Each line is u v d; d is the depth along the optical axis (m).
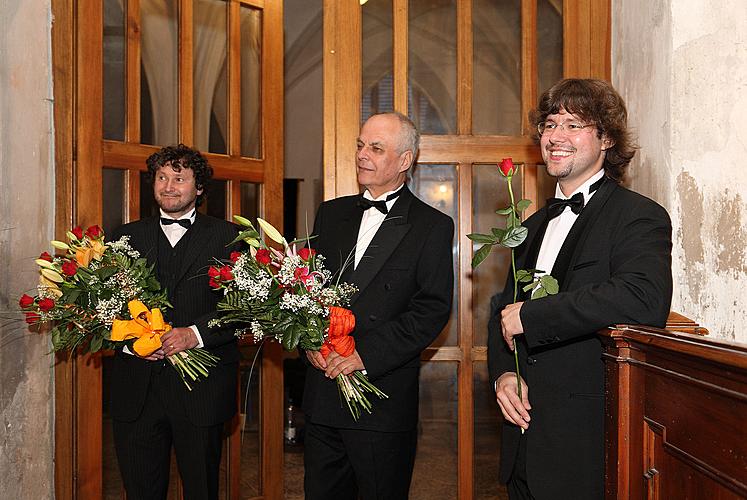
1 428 2.71
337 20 3.66
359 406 2.60
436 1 3.62
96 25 3.11
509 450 2.09
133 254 2.67
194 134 3.49
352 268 2.75
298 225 9.30
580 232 2.03
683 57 2.90
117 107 3.22
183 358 2.70
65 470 3.03
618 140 2.11
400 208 2.78
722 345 1.29
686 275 2.92
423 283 2.66
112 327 2.53
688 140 2.89
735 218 2.71
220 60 3.60
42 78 2.95
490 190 3.60
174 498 3.42
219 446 2.92
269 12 3.77
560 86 2.13
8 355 2.74
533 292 1.95
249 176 3.67
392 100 3.63
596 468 1.86
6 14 2.73
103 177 3.15
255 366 3.66
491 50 3.63
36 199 2.91
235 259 2.65
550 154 2.11
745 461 1.23
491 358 2.23
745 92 2.73
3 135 2.71
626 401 1.72
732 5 2.77
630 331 1.66
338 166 3.65
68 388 3.04
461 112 3.60
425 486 3.53
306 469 2.76
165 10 3.40
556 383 1.94
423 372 3.56
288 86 10.21
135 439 2.82
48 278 2.52
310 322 2.40
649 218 1.94
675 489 1.50
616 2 3.52
